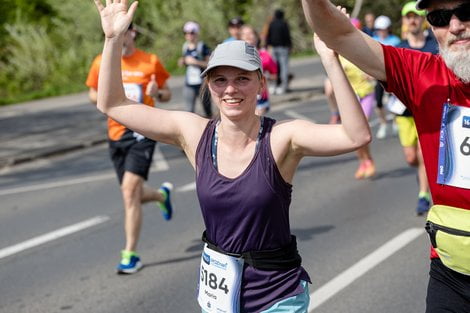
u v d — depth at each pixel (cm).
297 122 379
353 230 851
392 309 621
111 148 762
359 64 374
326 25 356
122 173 764
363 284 678
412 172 1170
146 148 749
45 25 3350
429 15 355
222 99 377
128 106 402
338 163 1266
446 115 363
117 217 976
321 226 874
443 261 377
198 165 387
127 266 744
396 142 1459
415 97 373
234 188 377
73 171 1330
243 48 377
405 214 914
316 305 633
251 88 375
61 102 2361
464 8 345
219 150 384
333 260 745
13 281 740
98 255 812
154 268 757
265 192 374
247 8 3719
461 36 349
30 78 3009
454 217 367
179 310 643
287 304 384
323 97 2291
